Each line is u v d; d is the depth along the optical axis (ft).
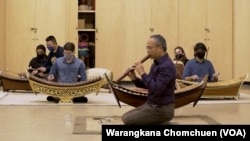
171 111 20.52
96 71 38.83
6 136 19.06
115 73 49.14
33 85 29.55
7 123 22.29
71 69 30.81
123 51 49.14
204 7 49.60
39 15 46.68
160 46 19.76
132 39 49.14
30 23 46.68
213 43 49.78
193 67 33.01
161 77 19.66
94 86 29.94
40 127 21.17
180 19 49.57
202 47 32.94
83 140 18.12
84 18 50.21
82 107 28.45
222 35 49.75
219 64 49.88
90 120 22.80
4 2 46.47
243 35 48.75
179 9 49.49
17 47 46.68
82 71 31.01
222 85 32.76
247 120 23.48
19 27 46.57
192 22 49.60
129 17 49.06
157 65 19.99
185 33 49.60
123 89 23.07
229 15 49.75
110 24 48.96
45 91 29.55
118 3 48.96
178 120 23.13
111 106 29.07
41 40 46.78
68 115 24.82
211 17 49.75
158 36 19.99
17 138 18.63
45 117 24.20
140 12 49.08
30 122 22.59
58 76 31.07
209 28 49.75
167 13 49.39
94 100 32.09
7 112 26.09
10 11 46.52
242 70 48.93
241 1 48.85
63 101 29.91
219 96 33.06
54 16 46.83
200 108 28.30
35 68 37.76
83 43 48.65
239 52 49.16
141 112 20.13
